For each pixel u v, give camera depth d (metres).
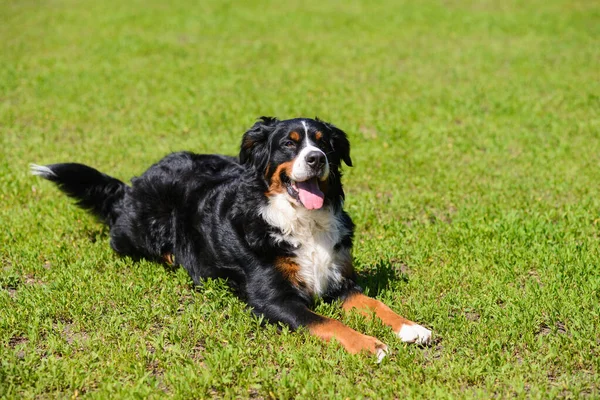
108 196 7.22
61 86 14.37
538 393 4.18
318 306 5.50
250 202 5.71
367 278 6.17
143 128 11.65
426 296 5.77
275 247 5.49
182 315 5.33
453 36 20.16
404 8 24.50
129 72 15.66
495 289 5.79
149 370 4.62
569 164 9.76
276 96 13.77
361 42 19.48
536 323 5.19
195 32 20.53
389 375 4.46
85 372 4.52
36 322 5.09
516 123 11.91
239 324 5.13
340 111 12.77
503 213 7.75
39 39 19.25
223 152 10.28
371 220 7.61
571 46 18.41
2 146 10.59
